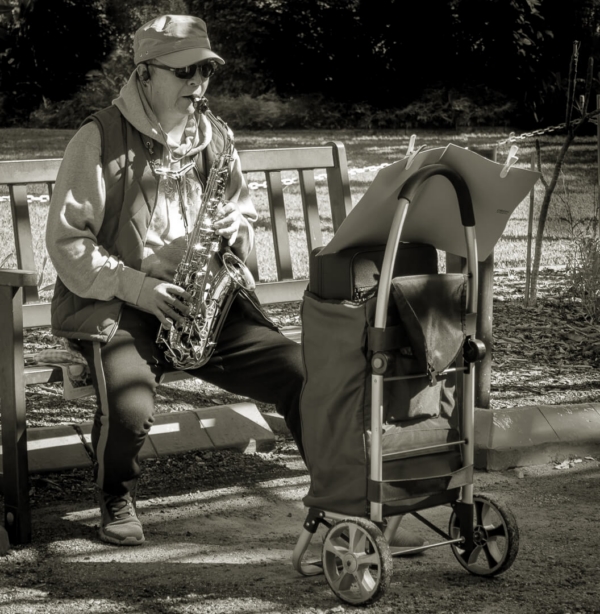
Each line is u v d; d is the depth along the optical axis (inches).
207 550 124.1
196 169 134.3
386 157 606.2
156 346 128.5
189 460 156.6
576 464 159.6
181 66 125.8
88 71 842.8
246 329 134.0
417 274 113.7
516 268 313.3
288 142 719.1
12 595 109.4
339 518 110.0
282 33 890.1
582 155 631.2
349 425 107.6
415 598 108.4
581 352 222.1
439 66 893.2
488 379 164.4
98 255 124.7
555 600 108.0
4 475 125.6
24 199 153.4
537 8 864.9
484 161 108.0
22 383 124.2
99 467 125.5
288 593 110.0
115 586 111.8
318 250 112.7
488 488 148.8
